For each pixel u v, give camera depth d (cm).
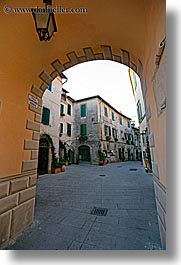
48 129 1187
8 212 254
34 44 276
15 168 279
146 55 238
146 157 1181
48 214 374
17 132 288
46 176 984
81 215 365
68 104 2034
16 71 273
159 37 157
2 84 247
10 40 236
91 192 585
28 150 322
